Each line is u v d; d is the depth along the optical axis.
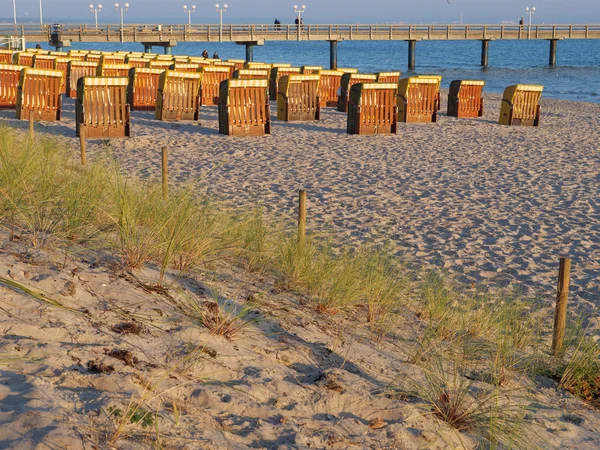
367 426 3.88
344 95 24.92
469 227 9.91
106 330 4.17
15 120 19.02
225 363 4.21
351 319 5.91
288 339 4.98
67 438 2.86
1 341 3.70
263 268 6.75
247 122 18.41
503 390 4.84
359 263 6.90
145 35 58.66
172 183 11.80
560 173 14.20
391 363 5.03
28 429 2.88
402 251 8.66
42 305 4.27
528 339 5.86
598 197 12.04
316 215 10.28
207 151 15.80
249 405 3.70
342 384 4.36
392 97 19.45
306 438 3.52
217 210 8.25
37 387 3.24
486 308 6.49
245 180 12.67
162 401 3.47
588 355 5.50
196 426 3.31
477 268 8.12
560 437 4.38
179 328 4.50
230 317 5.05
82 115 16.80
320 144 17.33
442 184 12.90
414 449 3.74
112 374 3.58
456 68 74.56
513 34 73.06
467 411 4.28
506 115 22.38
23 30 54.50
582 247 9.09
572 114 26.36
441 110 27.25
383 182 12.91
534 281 7.72
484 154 16.44
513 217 10.55
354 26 65.75
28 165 7.37
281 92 21.75
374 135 19.20
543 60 93.06
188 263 6.03
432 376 4.70
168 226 6.42
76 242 5.72
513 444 4.06
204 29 60.50
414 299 6.68
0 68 21.02
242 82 18.09
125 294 4.87
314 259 6.86
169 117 20.70
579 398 5.17
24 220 5.90
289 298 6.06
